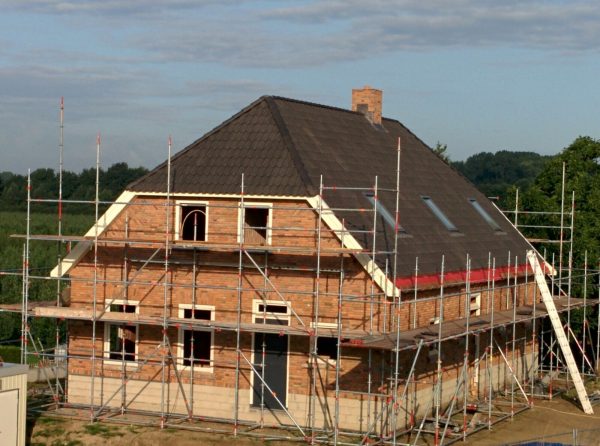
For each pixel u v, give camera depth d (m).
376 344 25.06
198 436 26.78
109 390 30.00
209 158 30.00
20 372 26.20
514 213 45.19
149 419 28.77
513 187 47.75
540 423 30.36
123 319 28.39
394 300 27.16
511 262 36.22
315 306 27.92
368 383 26.73
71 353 30.50
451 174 39.84
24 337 29.12
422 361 29.06
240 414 28.80
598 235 43.50
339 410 27.52
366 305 27.45
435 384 29.09
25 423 26.45
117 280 30.11
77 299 30.70
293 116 31.92
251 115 31.09
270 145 29.92
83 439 26.69
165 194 29.41
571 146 45.78
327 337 27.53
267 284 28.50
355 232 27.41
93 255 30.47
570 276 37.81
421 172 36.91
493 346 33.91
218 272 29.25
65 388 31.95
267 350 28.59
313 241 28.11
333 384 27.70
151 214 29.92
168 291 29.67
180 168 29.91
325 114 34.34
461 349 31.72
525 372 37.47
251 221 30.09
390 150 36.53
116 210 30.02
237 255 28.95
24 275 29.23
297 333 26.70
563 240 43.22
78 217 109.94
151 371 29.61
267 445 26.06
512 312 34.00
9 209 119.94
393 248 28.62
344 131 34.41
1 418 25.64
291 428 28.03
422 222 32.22
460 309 31.81
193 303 29.33
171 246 28.19
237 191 28.67
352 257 27.59
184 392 29.23
